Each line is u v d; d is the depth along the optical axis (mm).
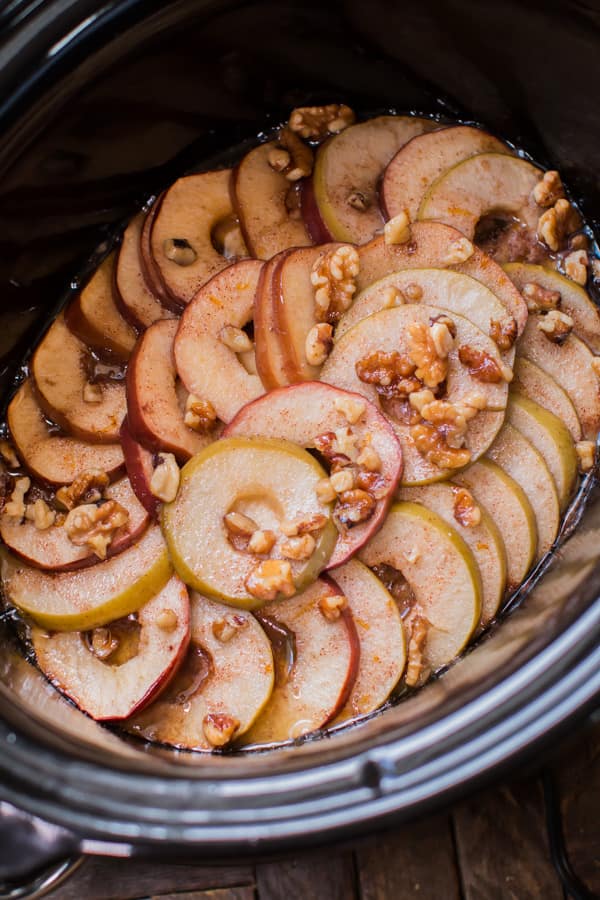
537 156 792
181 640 722
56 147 732
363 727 707
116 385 769
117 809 644
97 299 773
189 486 728
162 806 644
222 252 784
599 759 780
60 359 770
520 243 779
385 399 740
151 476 739
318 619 721
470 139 787
